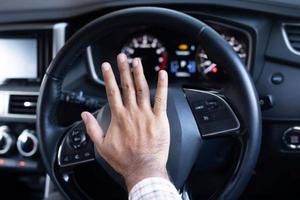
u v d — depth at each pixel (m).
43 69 1.19
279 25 1.08
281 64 1.09
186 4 1.10
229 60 0.83
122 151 0.69
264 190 1.27
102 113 0.85
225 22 1.10
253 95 0.83
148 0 1.11
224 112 0.84
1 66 1.21
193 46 1.13
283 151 1.13
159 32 1.13
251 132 0.83
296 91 1.09
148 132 0.69
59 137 0.92
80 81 1.14
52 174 0.92
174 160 0.83
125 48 1.15
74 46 0.89
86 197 0.93
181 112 0.84
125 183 0.75
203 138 0.85
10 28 1.19
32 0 1.18
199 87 0.91
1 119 1.18
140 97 0.72
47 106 0.91
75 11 1.15
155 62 1.15
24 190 1.42
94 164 0.97
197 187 1.08
